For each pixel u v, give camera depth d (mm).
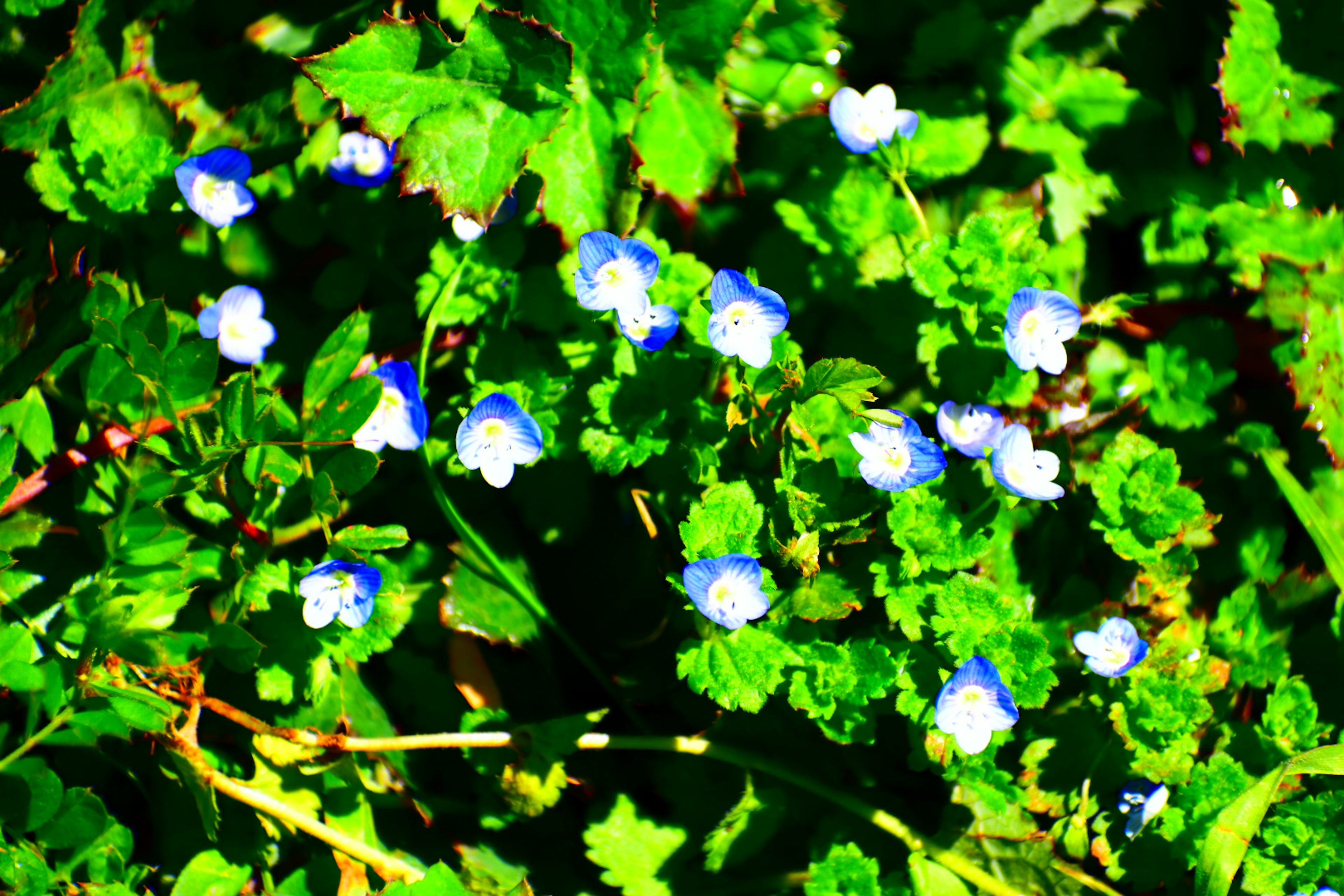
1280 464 462
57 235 458
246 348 450
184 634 438
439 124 450
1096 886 451
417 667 455
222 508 449
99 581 440
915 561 441
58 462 449
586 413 454
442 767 455
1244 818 446
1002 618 439
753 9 459
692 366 448
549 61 449
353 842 443
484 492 459
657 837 450
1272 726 456
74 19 461
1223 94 463
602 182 455
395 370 444
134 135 458
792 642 440
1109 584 457
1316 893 447
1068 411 461
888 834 451
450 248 459
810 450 443
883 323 459
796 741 450
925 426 459
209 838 444
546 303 457
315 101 459
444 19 458
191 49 459
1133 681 448
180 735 437
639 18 449
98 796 447
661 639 456
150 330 435
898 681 441
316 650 443
